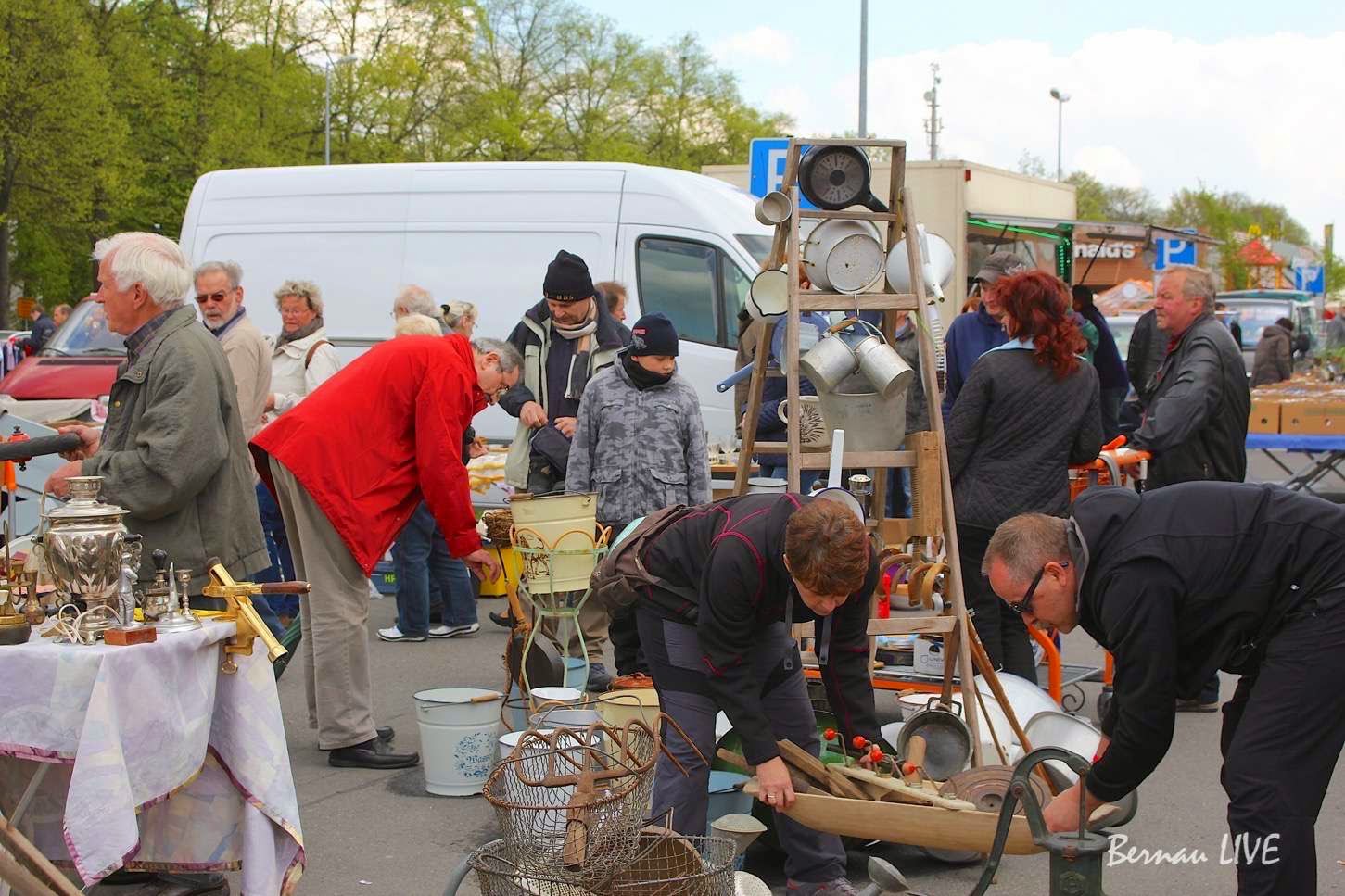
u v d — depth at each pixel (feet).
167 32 109.91
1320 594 9.95
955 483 18.20
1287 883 9.78
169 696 11.18
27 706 10.81
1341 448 41.50
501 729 17.17
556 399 24.29
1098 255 54.70
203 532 14.93
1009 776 13.75
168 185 109.29
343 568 17.66
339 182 34.45
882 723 16.47
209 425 14.47
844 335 16.06
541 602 18.61
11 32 92.27
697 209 31.71
